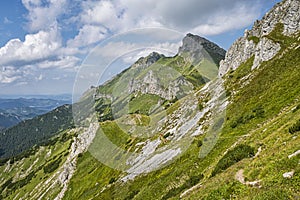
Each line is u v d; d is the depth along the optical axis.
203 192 27.72
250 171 23.95
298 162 20.02
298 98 48.31
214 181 29.08
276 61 82.56
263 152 28.06
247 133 45.53
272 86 64.81
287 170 20.00
